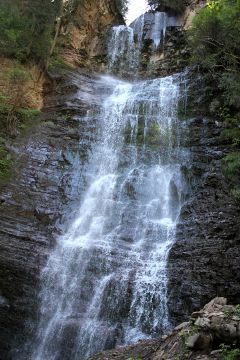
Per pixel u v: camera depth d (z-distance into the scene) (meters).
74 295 9.79
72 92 16.42
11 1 16.86
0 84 14.92
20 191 11.98
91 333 9.02
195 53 15.84
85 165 13.52
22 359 9.05
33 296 9.73
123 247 10.73
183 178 12.69
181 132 14.31
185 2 21.92
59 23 19.55
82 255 10.43
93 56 21.08
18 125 14.24
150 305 9.37
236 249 9.71
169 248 10.42
